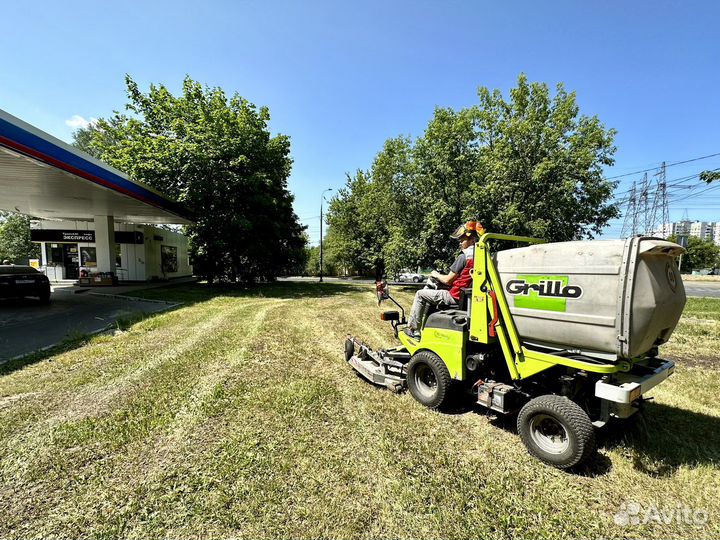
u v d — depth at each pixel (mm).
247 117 18078
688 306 12828
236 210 18234
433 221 17047
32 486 2559
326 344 6738
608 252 2674
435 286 4281
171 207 15930
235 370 5051
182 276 28062
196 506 2354
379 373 4488
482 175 16859
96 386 4391
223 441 3148
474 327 3480
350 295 16203
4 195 12695
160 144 16938
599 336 2703
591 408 3096
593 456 2990
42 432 3275
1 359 5453
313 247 48969
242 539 2096
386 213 23297
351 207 34656
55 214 18344
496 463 2896
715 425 3586
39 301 11914
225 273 20312
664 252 2750
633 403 3021
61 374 4809
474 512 2342
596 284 2711
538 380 3328
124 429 3330
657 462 2883
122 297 13469
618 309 2594
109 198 13133
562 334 2920
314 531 2162
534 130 15859
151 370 4996
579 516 2328
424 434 3330
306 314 10234
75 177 9727
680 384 4738
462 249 4070
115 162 17016
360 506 2377
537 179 14805
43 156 8109
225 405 3877
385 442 3160
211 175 17188
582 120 16750
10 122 7117
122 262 22031
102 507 2348
